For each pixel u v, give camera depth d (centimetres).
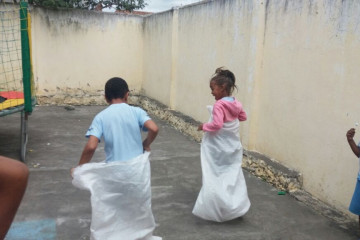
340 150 369
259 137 516
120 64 1021
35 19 905
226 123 347
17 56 890
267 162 474
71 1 990
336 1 369
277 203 404
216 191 343
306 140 420
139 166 259
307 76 414
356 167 350
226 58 589
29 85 506
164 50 859
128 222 264
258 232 340
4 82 893
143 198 263
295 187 429
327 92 384
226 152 348
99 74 1003
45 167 499
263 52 498
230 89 361
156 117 866
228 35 580
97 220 257
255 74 506
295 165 442
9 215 103
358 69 344
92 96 1002
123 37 1009
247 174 498
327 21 382
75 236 321
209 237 328
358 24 343
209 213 347
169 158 562
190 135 695
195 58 707
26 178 107
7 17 868
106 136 267
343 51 362
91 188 255
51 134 680
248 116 523
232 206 343
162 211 378
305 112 419
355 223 354
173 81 813
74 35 955
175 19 788
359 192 302
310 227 351
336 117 372
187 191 436
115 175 255
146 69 1007
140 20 1016
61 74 961
